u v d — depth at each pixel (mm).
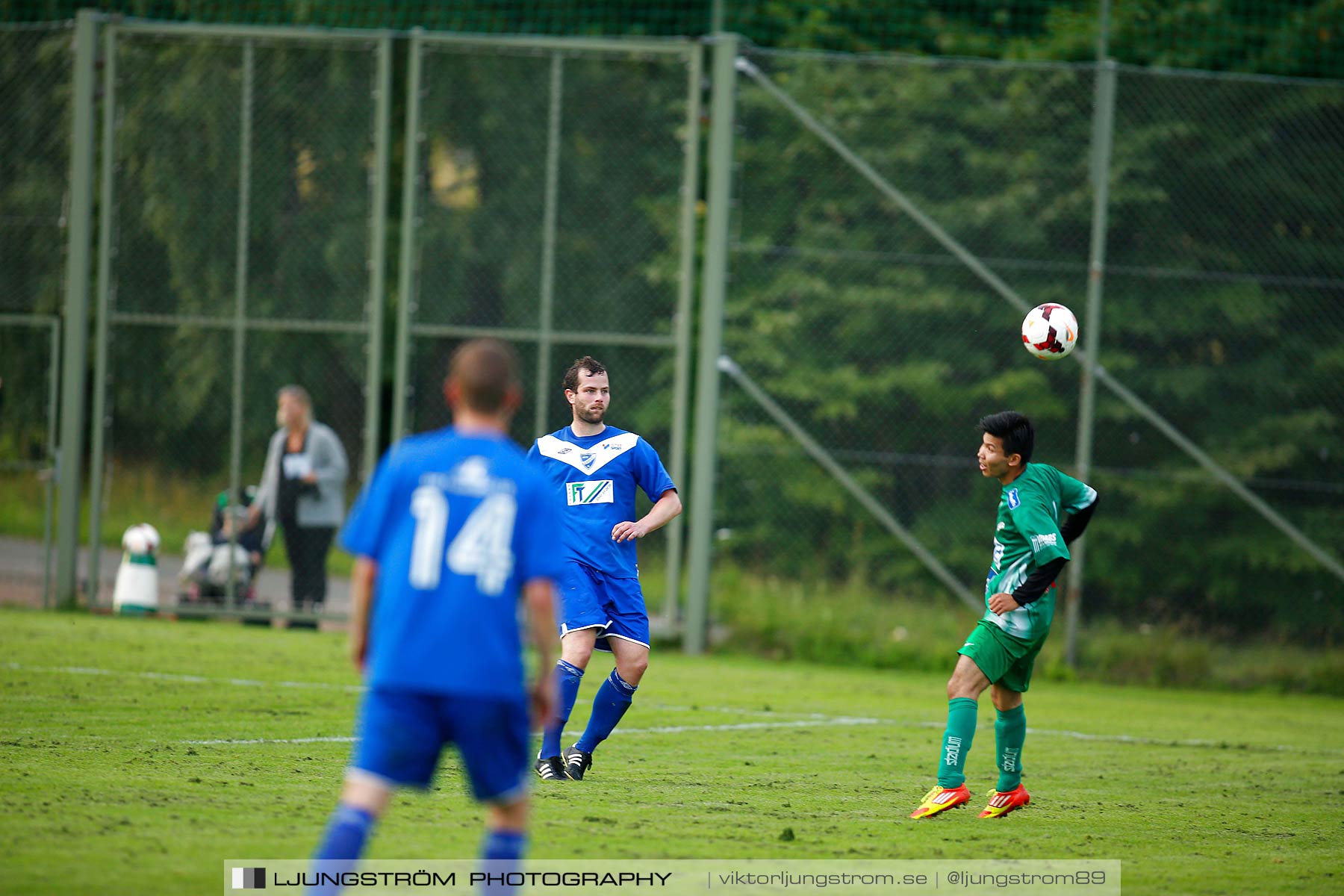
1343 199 45344
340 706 30734
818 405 46688
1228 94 45594
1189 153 45625
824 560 46844
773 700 36562
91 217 48875
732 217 46875
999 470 21891
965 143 46438
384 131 47281
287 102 47844
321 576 47250
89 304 49219
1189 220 45656
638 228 47188
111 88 48438
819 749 28609
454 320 47500
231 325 48156
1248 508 45031
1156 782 26422
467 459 13430
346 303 47688
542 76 47188
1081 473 45250
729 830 19641
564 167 47281
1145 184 45656
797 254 46875
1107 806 23406
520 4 59531
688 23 59438
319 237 47844
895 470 46500
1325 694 44219
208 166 48188
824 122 46906
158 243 48438
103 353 48594
